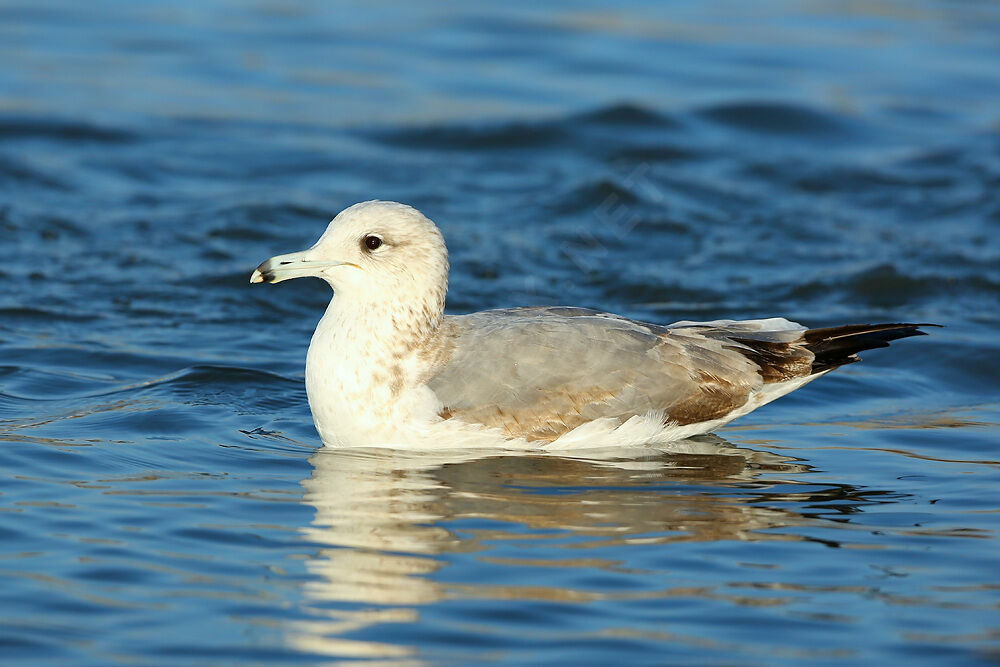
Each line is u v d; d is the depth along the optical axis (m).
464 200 21.33
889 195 21.88
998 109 26.25
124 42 28.72
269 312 16.91
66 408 12.90
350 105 25.62
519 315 12.66
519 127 24.27
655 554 9.57
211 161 22.75
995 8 33.66
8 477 10.83
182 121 24.53
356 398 12.01
